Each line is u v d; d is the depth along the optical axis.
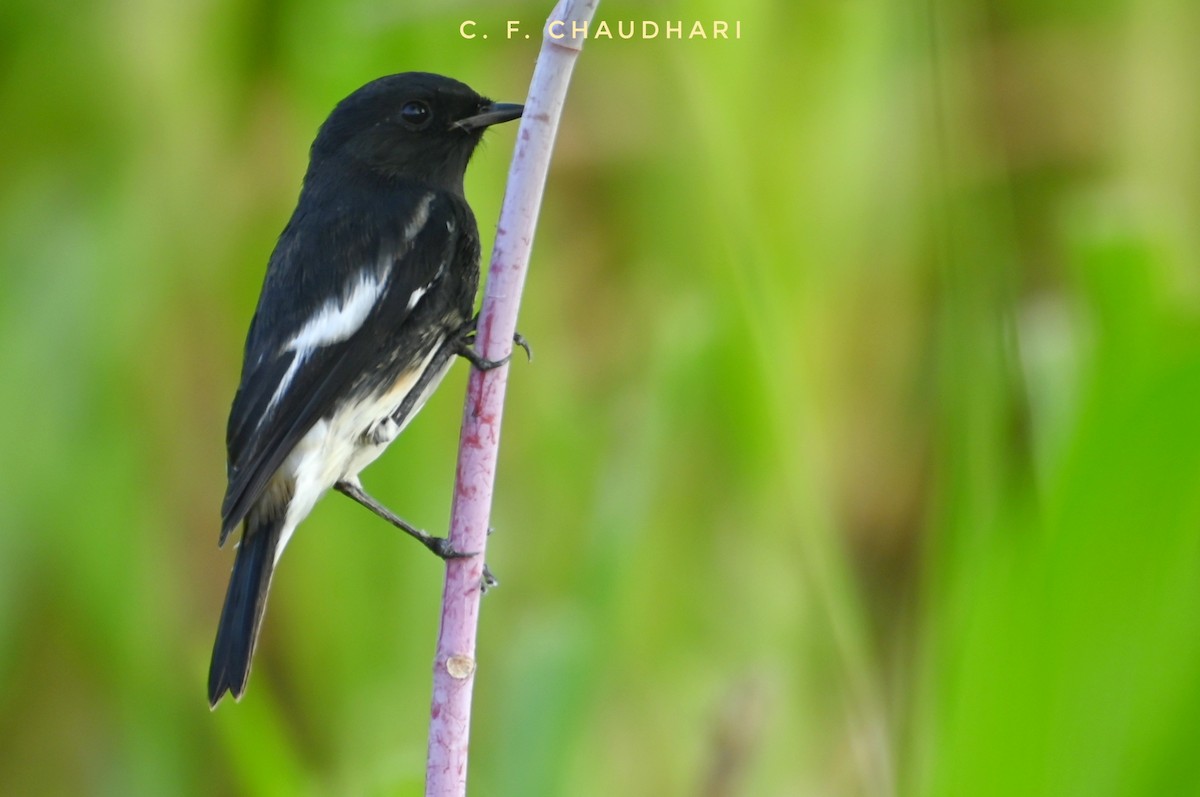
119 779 3.74
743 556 3.74
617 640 3.71
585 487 3.75
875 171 3.76
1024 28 3.79
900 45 3.76
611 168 3.77
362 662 3.74
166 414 3.76
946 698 3.64
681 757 3.73
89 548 3.75
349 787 3.73
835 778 3.73
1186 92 3.79
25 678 3.76
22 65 3.76
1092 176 3.79
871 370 3.76
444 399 3.75
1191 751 3.63
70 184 3.76
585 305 3.78
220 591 3.76
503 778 3.68
